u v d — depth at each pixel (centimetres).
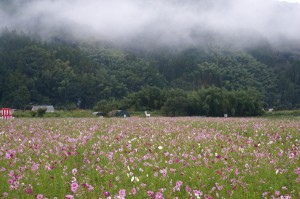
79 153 1274
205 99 7862
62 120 3303
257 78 18375
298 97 15562
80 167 1091
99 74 15062
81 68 15638
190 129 2183
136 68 17612
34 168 980
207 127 2409
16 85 12462
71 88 13400
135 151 1271
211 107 7788
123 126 2359
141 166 1092
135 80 15750
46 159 1162
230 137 1748
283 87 16725
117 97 14162
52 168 1030
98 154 1252
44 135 1784
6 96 12250
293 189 889
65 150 1281
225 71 17888
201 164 1116
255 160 1170
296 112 7869
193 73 17588
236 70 18512
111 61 19062
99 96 13638
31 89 13138
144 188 869
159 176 991
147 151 1312
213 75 17088
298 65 17662
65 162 1139
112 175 995
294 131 2086
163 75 17800
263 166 1108
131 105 8875
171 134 1873
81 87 13475
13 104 11944
